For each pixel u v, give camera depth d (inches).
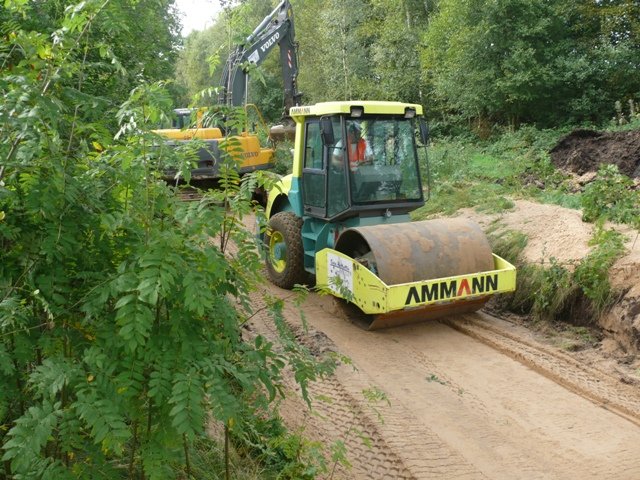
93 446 103.3
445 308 275.0
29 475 89.8
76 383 101.7
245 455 154.0
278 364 117.9
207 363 99.8
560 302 280.8
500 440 187.5
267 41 516.7
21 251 104.8
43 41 109.0
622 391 215.5
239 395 149.2
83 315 108.0
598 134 573.3
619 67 744.3
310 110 305.4
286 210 352.2
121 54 270.5
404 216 305.9
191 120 127.0
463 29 778.2
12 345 104.5
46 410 87.7
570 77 748.0
